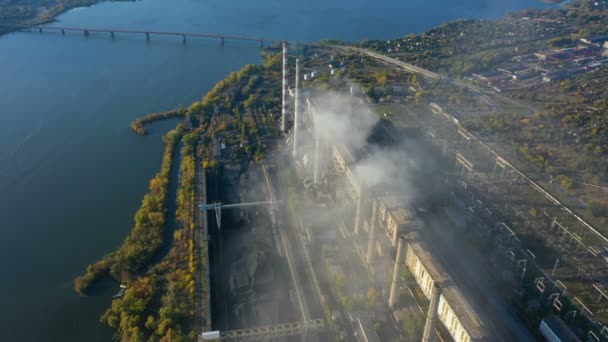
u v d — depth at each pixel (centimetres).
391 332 12550
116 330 12775
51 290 14288
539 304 13200
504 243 15388
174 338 11675
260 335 12275
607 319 12500
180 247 15450
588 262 14550
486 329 10244
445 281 11394
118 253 15062
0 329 12975
